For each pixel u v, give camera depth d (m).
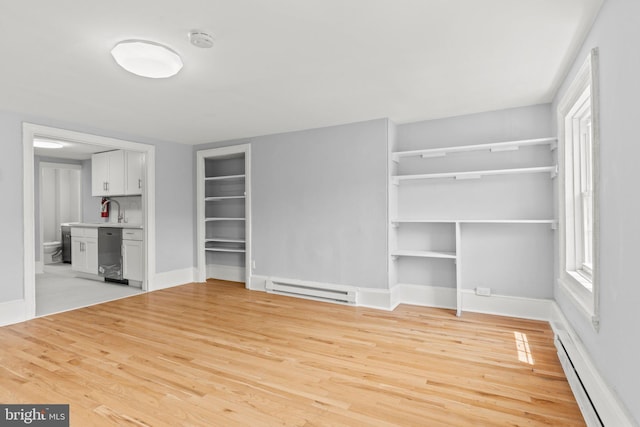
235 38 2.13
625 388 1.49
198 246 5.41
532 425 1.79
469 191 3.80
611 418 1.53
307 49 2.29
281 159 4.64
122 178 5.62
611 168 1.67
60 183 8.25
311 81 2.83
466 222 3.67
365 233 4.04
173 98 3.21
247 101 3.32
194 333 3.17
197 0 1.73
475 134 3.78
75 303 4.21
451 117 3.89
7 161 3.51
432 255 3.73
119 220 6.21
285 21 1.95
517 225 3.60
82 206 6.98
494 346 2.83
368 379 2.29
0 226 3.45
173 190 5.20
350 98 3.27
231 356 2.66
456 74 2.73
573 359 2.11
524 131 3.55
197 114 3.74
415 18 1.93
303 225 4.47
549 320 3.40
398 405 1.98
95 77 2.69
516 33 2.11
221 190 5.63
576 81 2.28
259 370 2.42
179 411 1.91
